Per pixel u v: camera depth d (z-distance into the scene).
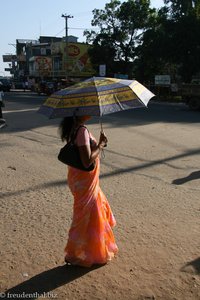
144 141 12.10
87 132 3.85
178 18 35.03
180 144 11.43
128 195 6.52
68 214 5.62
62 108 3.60
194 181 7.43
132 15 45.12
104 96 3.60
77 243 4.06
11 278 3.94
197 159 9.35
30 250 4.52
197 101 24.52
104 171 8.27
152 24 44.62
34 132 14.61
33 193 6.70
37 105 28.66
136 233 4.93
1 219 5.48
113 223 4.39
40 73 71.12
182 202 6.12
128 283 3.82
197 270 4.03
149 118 19.02
